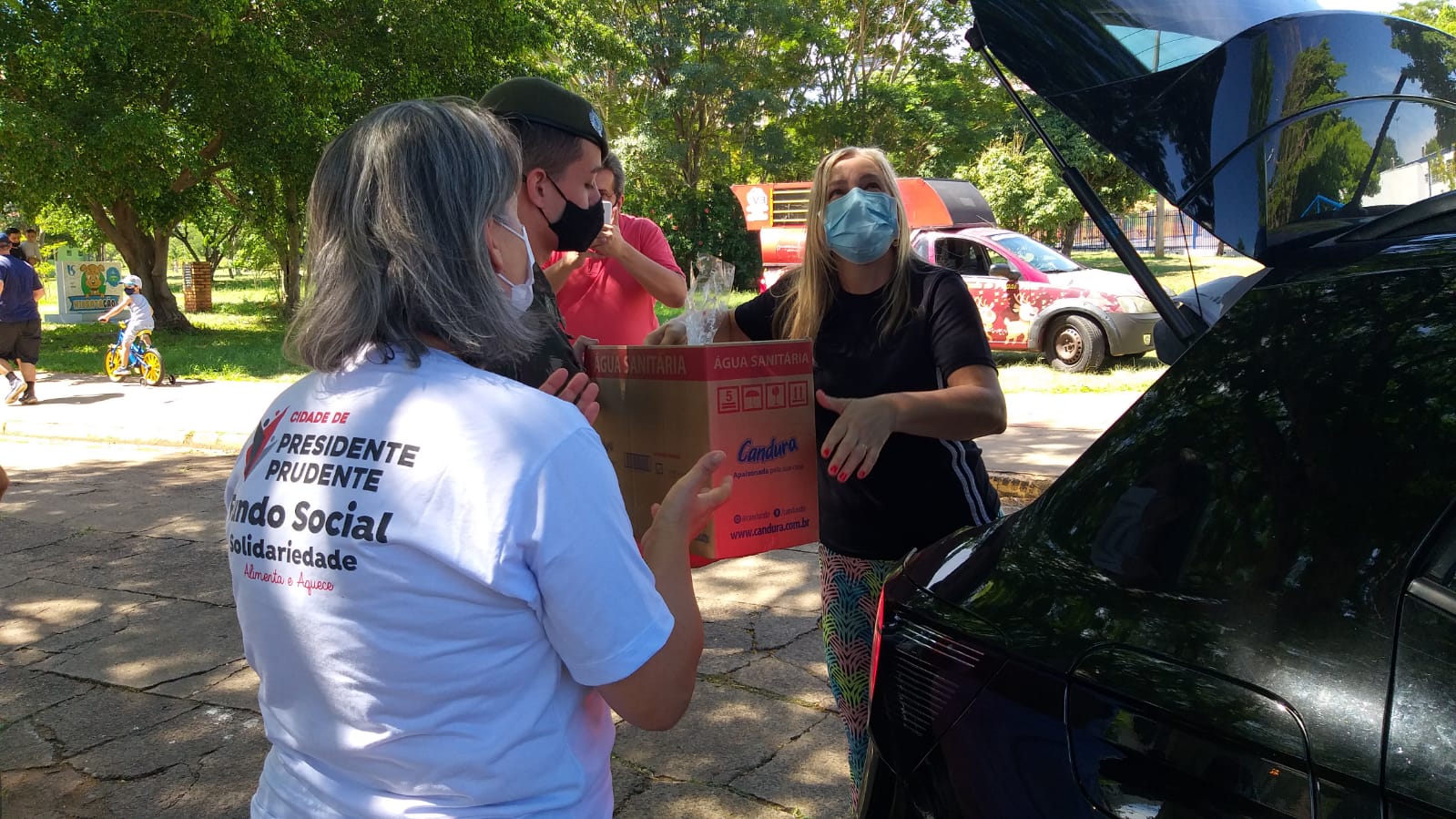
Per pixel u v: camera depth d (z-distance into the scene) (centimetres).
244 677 421
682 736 360
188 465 864
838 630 253
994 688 144
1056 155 243
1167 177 208
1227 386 161
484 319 118
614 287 328
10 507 714
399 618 111
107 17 1577
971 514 241
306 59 1897
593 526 112
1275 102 215
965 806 141
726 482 144
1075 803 129
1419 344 147
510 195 126
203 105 1836
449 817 113
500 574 109
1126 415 173
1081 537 159
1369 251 179
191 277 3123
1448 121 232
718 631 456
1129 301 1158
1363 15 238
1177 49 221
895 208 231
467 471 110
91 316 2672
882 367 238
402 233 116
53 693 408
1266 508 141
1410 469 134
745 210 1730
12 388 1172
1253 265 271
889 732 158
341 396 120
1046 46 221
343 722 115
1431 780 107
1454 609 119
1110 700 131
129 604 510
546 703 117
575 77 3095
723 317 269
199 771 346
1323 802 112
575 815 119
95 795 332
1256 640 128
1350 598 126
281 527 118
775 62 3381
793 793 322
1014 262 1227
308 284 124
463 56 2080
